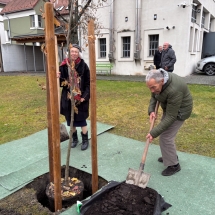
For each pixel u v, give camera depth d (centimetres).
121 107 605
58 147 208
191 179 267
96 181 248
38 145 372
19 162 315
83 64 304
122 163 307
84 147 351
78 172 291
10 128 464
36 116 546
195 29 1246
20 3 2008
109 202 216
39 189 265
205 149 348
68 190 246
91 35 199
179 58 1139
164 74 236
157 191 245
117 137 396
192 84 909
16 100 735
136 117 517
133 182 236
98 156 328
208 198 234
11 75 1458
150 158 320
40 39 1477
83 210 208
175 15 1110
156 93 242
